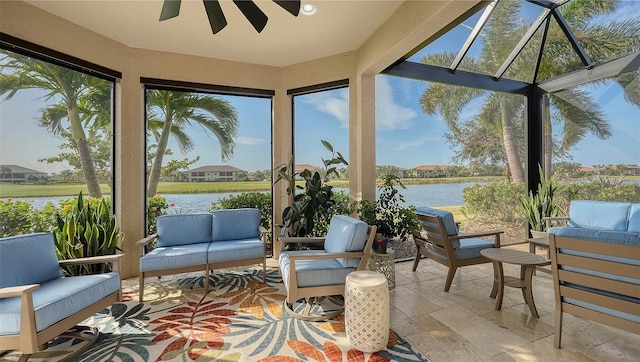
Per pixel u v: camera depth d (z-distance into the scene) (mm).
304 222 3602
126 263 3506
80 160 3295
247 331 2205
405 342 2021
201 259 2961
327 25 3162
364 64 3549
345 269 2418
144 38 3385
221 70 3969
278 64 4203
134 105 3580
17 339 1629
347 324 2000
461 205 4820
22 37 2670
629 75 3641
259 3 2764
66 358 1876
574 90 4250
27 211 2932
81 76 3307
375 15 2975
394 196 3451
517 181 4918
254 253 3195
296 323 2330
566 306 1919
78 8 2793
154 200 4000
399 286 3102
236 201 4371
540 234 3807
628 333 2107
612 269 1682
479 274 3496
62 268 2758
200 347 1991
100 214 3100
